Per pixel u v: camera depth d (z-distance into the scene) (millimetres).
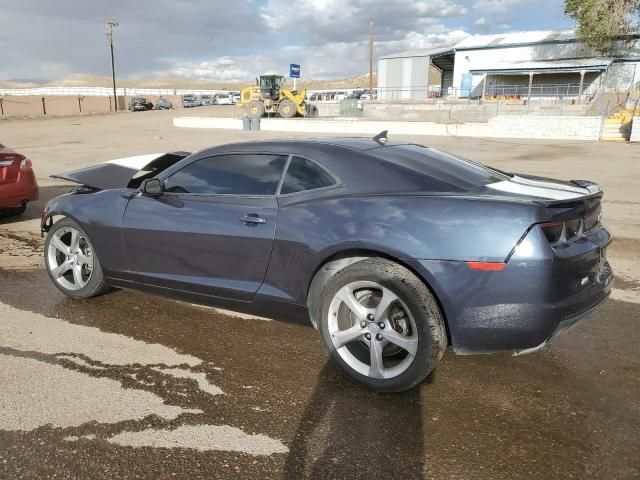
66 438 2633
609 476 2385
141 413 2854
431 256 2816
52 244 4531
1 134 29844
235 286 3545
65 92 84750
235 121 35000
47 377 3223
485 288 2750
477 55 47562
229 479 2359
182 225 3707
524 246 2709
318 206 3209
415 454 2537
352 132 30656
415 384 2947
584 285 2973
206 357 3508
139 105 60469
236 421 2789
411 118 37125
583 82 41188
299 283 3281
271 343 3723
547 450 2568
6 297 4590
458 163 3621
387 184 3148
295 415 2852
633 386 3152
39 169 14117
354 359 3145
